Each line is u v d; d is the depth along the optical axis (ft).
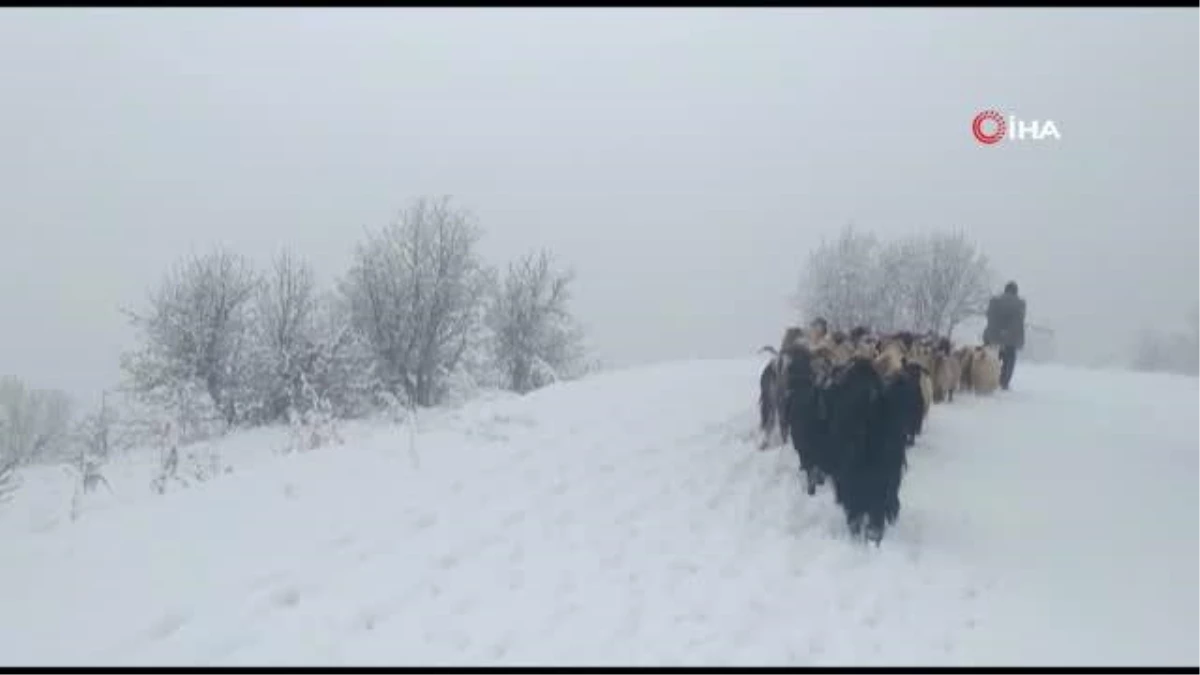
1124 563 29.63
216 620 21.40
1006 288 62.90
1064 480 38.11
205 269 69.87
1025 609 25.82
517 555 26.30
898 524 32.30
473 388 74.69
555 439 39.50
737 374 63.00
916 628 23.98
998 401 57.16
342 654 20.31
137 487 39.40
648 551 27.45
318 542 26.17
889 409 30.35
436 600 23.16
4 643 20.22
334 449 37.14
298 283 70.28
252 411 65.67
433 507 29.50
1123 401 59.93
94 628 20.95
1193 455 43.27
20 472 49.98
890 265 117.50
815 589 25.90
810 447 33.63
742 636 22.56
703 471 36.04
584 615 22.91
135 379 67.67
